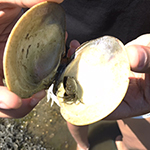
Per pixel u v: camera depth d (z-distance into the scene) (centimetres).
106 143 38
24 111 18
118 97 15
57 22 16
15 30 12
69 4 23
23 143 33
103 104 16
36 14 13
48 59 17
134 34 24
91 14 23
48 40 16
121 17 23
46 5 13
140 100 19
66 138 36
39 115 37
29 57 15
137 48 13
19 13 20
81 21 24
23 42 14
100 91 17
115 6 21
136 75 21
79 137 32
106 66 17
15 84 14
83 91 18
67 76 19
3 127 34
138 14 22
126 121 27
